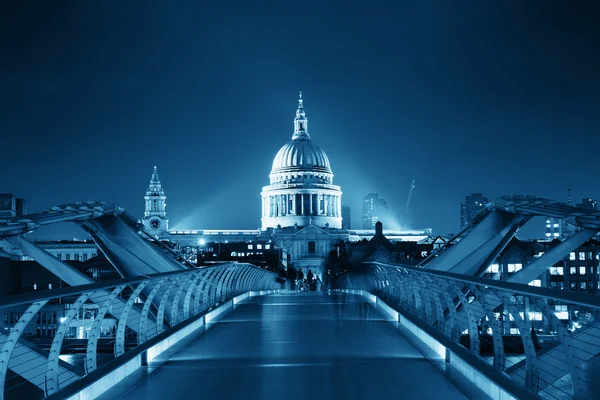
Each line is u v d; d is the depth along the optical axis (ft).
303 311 92.43
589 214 70.69
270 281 228.22
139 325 49.90
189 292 68.59
